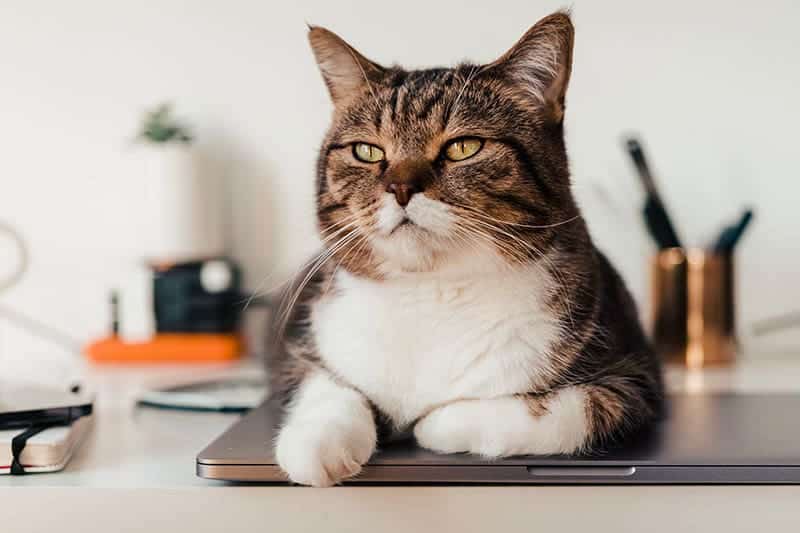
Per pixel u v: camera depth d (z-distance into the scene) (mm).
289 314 1096
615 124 1533
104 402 1179
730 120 1525
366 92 941
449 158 878
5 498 757
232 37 1577
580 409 823
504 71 904
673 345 1408
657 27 1518
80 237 1612
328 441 751
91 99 1597
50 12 1587
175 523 760
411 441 870
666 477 761
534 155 891
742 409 1021
